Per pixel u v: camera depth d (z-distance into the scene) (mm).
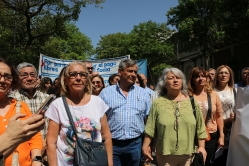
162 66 34875
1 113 2916
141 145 4500
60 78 3352
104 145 3104
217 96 4836
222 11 18516
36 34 21812
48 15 20812
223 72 5371
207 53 25594
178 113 3855
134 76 4469
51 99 2145
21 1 18766
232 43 24016
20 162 2898
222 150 4664
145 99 4559
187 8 24594
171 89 3951
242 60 19781
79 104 3236
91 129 3127
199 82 4699
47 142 3113
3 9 19891
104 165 3000
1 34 20031
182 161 3873
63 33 22203
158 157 3980
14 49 19641
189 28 23891
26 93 4488
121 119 4336
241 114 3264
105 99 4445
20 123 1409
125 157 4391
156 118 3992
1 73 2811
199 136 3943
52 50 22422
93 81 5809
